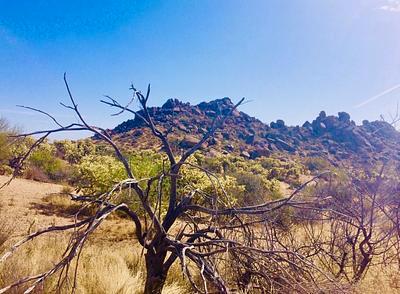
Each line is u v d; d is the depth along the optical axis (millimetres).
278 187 20328
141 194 3725
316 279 3619
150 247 3816
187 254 3482
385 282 5277
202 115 90438
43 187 15992
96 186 12398
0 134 16484
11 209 10625
